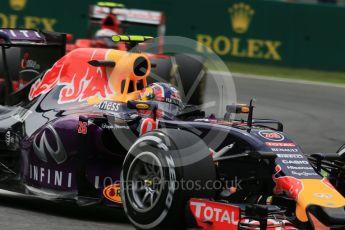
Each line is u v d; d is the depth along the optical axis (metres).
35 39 28.83
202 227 19.91
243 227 19.55
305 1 93.56
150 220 20.56
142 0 80.44
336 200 19.98
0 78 32.66
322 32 78.50
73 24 80.62
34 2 80.75
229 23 79.69
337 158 22.44
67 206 26.34
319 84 71.81
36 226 22.17
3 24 81.38
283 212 20.69
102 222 23.66
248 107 23.81
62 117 24.62
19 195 28.08
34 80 27.31
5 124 26.20
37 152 24.89
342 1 95.56
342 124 52.22
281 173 20.72
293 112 55.94
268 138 21.86
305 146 43.38
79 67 25.78
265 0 79.06
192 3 79.69
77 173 23.75
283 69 79.12
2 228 21.61
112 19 56.84
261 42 79.50
